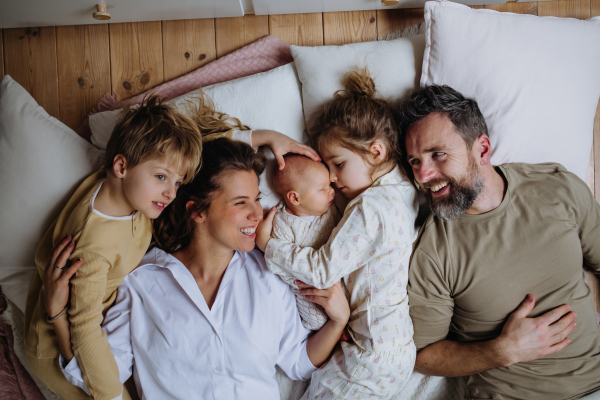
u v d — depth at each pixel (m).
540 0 1.61
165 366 1.16
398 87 1.37
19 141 1.25
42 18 1.51
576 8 1.61
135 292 1.21
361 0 1.51
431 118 1.18
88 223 1.08
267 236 1.27
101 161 1.33
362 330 1.25
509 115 1.32
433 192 1.23
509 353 1.21
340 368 1.27
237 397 1.19
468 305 1.28
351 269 1.21
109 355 1.11
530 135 1.34
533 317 1.25
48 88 1.60
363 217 1.18
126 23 1.59
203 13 1.54
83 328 1.06
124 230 1.13
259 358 1.21
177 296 1.20
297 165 1.23
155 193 1.08
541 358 1.26
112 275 1.16
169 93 1.55
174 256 1.28
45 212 1.25
